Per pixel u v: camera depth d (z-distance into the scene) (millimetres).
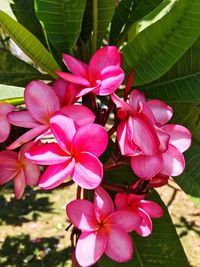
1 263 1021
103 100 361
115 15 362
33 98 279
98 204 286
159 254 368
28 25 362
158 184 300
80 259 275
